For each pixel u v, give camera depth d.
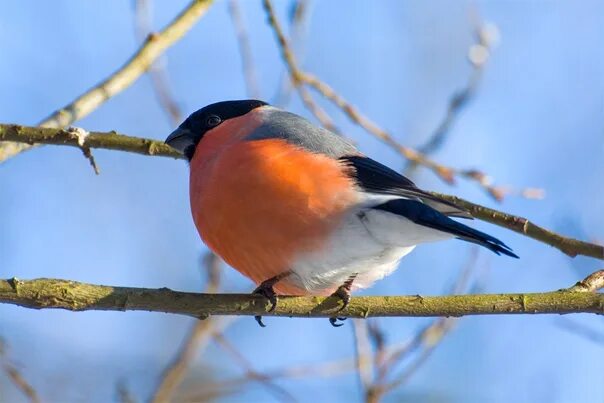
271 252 8.00
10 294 6.88
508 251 7.32
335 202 7.89
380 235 7.95
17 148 9.09
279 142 8.15
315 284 8.31
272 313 7.78
